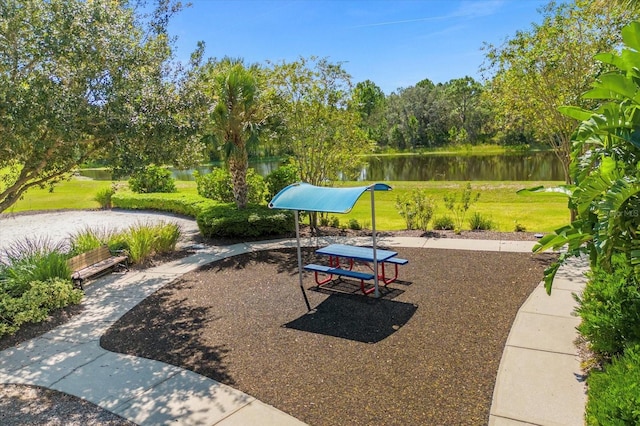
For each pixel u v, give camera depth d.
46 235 13.54
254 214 11.31
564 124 8.52
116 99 5.47
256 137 11.50
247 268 8.66
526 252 8.53
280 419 3.73
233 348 5.18
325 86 11.70
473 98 54.19
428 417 3.68
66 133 5.05
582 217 3.36
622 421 2.42
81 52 5.32
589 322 4.13
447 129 57.31
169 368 4.75
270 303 6.63
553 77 8.23
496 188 19.45
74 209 19.30
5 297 6.30
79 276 7.46
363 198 19.02
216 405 3.99
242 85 11.23
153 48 6.31
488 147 52.25
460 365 4.50
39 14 5.23
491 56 8.93
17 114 4.81
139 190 19.50
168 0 6.68
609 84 2.93
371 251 7.32
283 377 4.45
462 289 6.72
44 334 5.84
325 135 12.13
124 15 5.96
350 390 4.15
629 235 3.27
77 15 5.30
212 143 11.73
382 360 4.71
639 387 2.56
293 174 13.09
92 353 5.22
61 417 3.91
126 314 6.47
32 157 5.79
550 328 5.20
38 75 5.18
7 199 6.01
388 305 6.28
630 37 2.82
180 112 6.32
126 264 8.91
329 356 4.86
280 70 11.72
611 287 4.24
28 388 4.46
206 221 11.28
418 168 38.16
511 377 4.21
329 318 5.94
